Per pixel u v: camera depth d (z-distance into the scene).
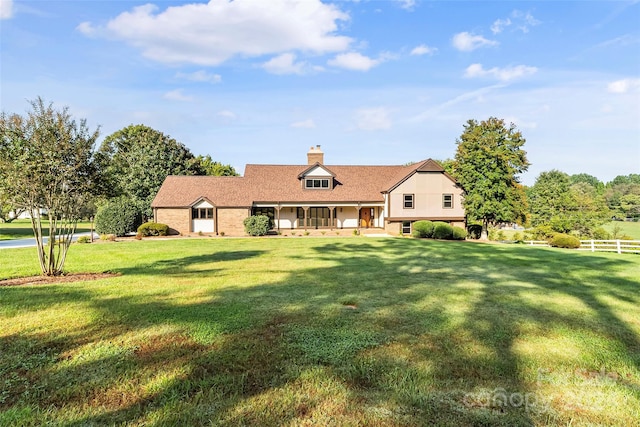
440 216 31.03
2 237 26.58
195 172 45.66
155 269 11.40
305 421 2.98
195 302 6.95
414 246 19.58
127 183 37.69
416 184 30.86
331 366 4.07
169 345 4.65
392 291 8.10
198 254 15.84
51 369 3.91
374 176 34.78
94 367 3.97
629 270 11.59
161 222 29.23
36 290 7.91
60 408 3.13
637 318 6.16
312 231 30.72
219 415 3.05
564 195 40.56
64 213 9.83
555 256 15.58
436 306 6.80
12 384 3.56
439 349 4.62
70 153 9.13
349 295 7.67
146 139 41.06
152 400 3.29
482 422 2.99
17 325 5.40
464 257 14.80
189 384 3.58
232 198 30.55
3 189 8.63
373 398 3.37
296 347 4.62
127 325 5.45
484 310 6.55
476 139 29.59
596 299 7.51
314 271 10.99
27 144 8.65
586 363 4.26
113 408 3.14
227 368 3.99
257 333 5.16
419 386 3.61
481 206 28.91
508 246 20.28
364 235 29.41
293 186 32.62
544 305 6.97
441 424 2.95
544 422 3.01
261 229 28.55
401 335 5.14
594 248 21.47
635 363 4.27
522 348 4.70
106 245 20.33
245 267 11.87
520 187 30.23
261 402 3.28
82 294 7.55
